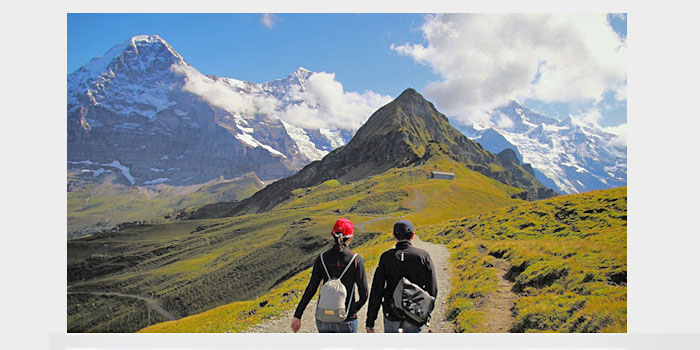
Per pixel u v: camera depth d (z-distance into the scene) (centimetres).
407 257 682
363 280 704
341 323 686
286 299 2173
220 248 16750
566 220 3509
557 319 1202
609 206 3431
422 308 659
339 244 711
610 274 1455
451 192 16950
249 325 1789
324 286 693
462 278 1858
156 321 11481
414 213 14350
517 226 3750
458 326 1275
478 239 3672
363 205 17112
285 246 13288
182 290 12569
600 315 1184
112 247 19250
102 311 12606
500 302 1424
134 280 14500
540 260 1691
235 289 11669
